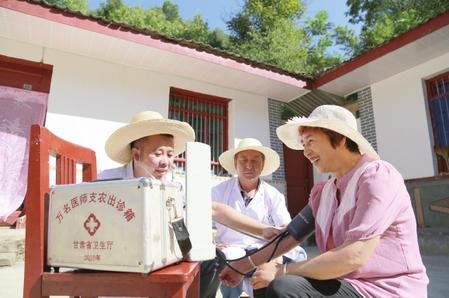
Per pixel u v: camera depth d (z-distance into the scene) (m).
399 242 1.51
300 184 8.83
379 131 7.76
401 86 7.42
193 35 22.52
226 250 2.60
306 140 1.76
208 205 1.39
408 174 7.14
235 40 21.77
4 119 5.77
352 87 8.16
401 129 7.34
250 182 3.08
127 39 5.85
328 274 1.44
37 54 6.08
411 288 1.48
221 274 2.05
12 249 4.71
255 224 2.27
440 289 3.47
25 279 1.19
